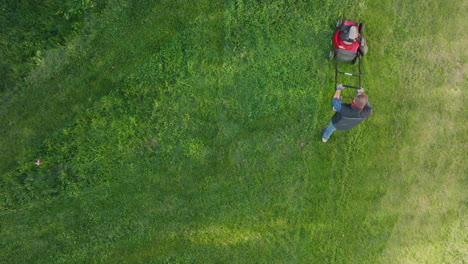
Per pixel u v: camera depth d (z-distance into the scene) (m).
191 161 6.38
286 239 6.39
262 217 6.39
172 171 6.38
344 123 5.28
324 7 6.27
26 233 6.28
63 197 6.25
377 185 6.44
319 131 6.38
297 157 6.39
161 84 6.24
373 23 6.38
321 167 6.40
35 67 6.14
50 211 6.29
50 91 6.25
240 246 6.38
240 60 6.28
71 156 6.18
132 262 6.35
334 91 6.38
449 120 6.46
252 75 6.31
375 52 6.38
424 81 6.41
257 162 6.39
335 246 6.39
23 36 5.94
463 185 6.45
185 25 6.27
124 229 6.37
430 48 6.41
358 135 6.40
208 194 6.39
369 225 6.43
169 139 6.33
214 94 6.31
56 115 6.24
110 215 6.36
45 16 5.91
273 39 6.29
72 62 6.25
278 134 6.39
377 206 6.43
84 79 6.27
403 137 6.43
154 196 6.39
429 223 6.45
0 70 6.02
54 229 6.31
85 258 6.33
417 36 6.39
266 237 6.39
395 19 6.39
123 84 6.20
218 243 6.39
